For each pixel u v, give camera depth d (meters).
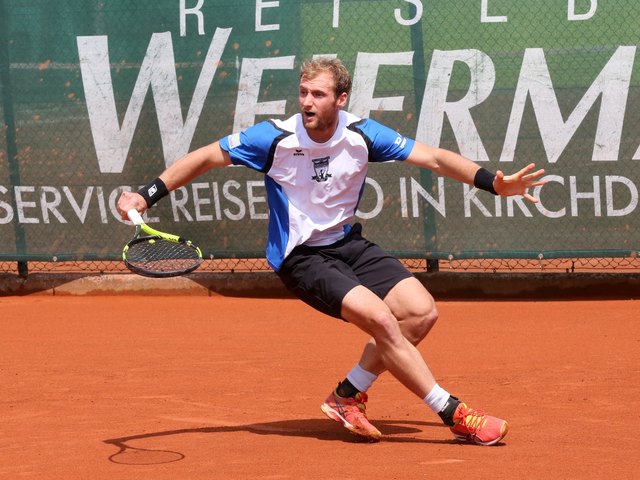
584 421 12.27
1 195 26.73
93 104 26.08
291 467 10.05
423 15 24.17
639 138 23.41
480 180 11.32
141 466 10.23
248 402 13.83
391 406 13.57
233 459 10.45
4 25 26.41
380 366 11.42
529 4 23.70
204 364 16.92
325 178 11.34
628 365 16.09
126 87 25.89
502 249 24.09
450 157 11.46
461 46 24.05
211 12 25.31
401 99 24.42
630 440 11.16
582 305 23.09
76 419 12.83
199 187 25.44
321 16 24.70
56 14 26.14
